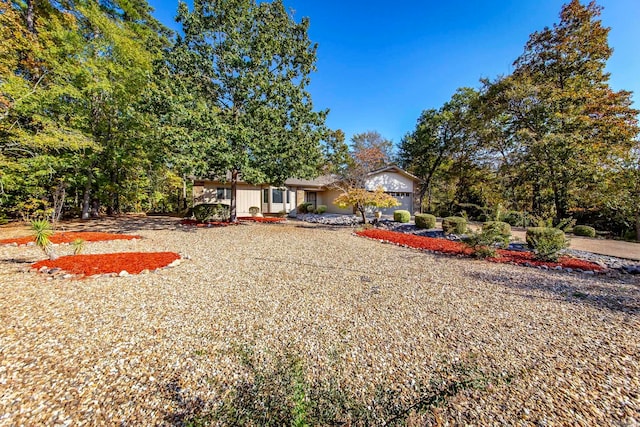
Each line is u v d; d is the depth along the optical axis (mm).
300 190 18672
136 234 9039
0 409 1675
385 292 3992
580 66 13320
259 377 2025
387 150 26625
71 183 11414
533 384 1988
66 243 7066
